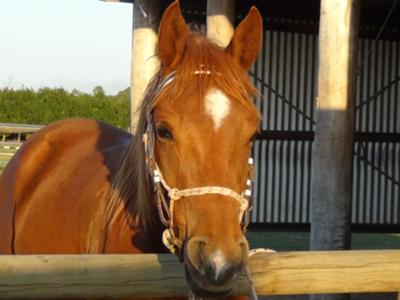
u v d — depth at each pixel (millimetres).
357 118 9852
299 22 9781
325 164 5082
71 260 2307
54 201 3301
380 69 9898
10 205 3650
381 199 9984
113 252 2668
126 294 2336
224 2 6785
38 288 2289
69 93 22672
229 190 2051
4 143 14641
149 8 7805
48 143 3852
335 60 5004
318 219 5152
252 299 2477
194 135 2076
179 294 2354
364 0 8219
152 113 2285
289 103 9828
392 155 9992
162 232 2502
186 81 2156
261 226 9922
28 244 3367
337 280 2439
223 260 1911
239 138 2105
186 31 2314
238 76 2213
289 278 2418
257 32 2369
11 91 22000
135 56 7852
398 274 2463
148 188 2422
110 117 22344
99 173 3178
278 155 9875
